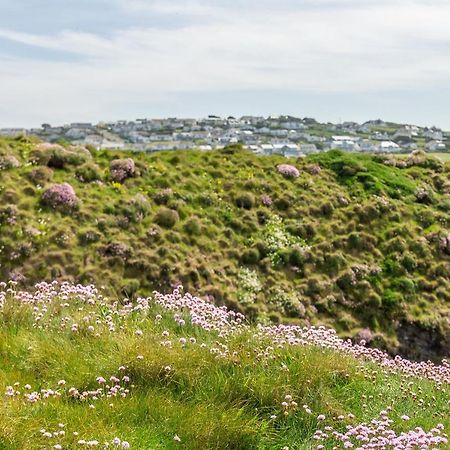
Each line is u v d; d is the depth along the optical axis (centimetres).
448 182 4081
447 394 1231
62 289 1519
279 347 1189
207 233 3100
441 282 3114
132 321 1318
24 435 769
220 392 991
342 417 959
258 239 3142
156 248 2858
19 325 1219
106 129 14575
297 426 948
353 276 2997
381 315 2838
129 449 798
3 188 2866
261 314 2647
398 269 3122
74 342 1145
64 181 3127
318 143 11912
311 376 1058
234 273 2886
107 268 2645
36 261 2556
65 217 2856
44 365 1041
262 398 989
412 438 859
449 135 12662
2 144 3228
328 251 3166
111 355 1069
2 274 2472
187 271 2744
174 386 1012
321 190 3709
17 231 2636
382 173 3981
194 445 855
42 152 3231
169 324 1351
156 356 1045
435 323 2792
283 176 3800
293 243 3172
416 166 4328
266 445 893
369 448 833
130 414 899
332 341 1389
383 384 1170
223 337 1254
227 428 891
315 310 2792
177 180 3462
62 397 934
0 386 929
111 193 3166
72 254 2641
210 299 2628
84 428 830
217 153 3988
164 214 3070
